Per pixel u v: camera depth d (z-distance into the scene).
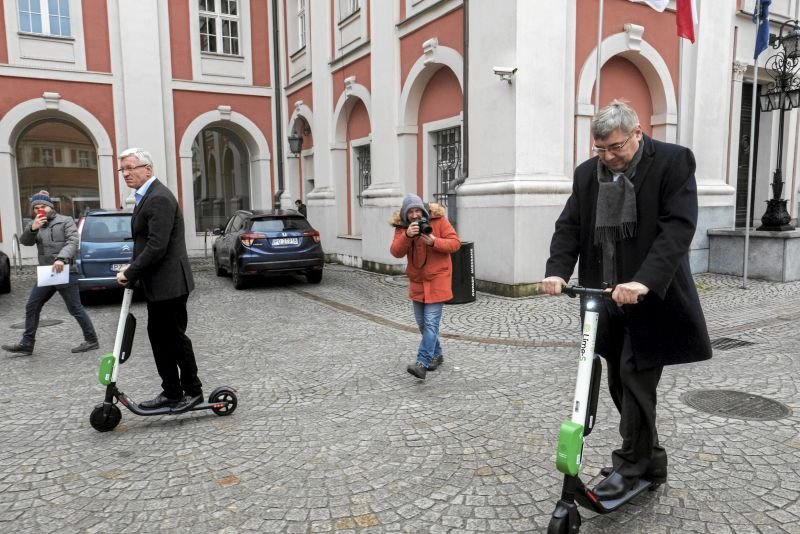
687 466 3.25
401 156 11.57
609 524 2.70
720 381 4.70
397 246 4.83
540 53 8.57
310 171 16.78
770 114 12.91
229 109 16.98
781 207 9.97
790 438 3.59
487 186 8.91
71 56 14.80
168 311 3.96
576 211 2.77
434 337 4.91
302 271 10.62
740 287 9.15
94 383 5.16
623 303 2.32
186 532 2.75
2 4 14.03
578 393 2.31
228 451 3.64
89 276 8.87
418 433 3.84
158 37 15.60
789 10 12.46
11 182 14.34
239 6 16.95
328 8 14.13
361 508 2.93
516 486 3.11
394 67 11.46
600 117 2.45
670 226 2.40
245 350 6.20
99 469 3.43
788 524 2.68
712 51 10.66
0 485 3.25
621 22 9.70
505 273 8.68
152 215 3.81
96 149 15.44
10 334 7.27
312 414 4.25
